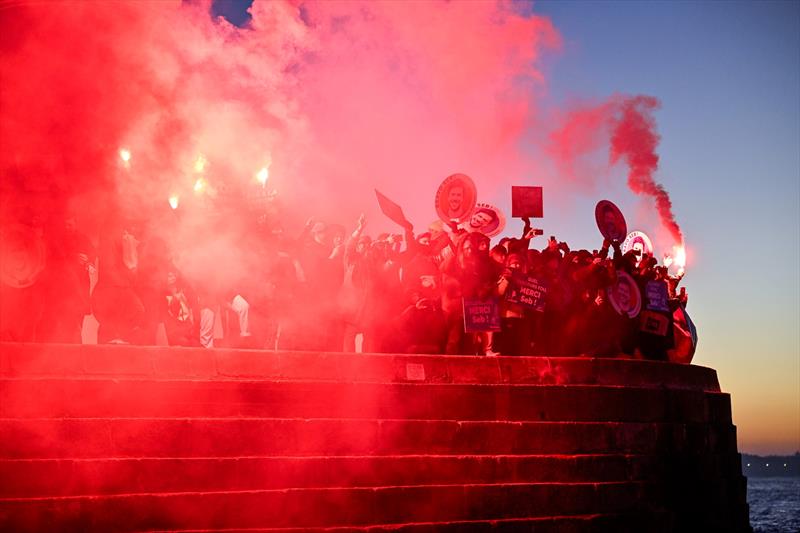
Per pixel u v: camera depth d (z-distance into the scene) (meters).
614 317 23.03
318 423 18.53
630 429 20.97
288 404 18.58
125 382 17.64
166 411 17.80
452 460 19.11
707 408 23.00
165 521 17.02
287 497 17.73
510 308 21.91
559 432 20.20
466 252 21.84
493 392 19.98
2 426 16.80
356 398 19.02
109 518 16.72
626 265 24.14
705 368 23.94
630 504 20.45
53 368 17.45
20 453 16.83
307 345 21.06
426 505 18.59
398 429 19.08
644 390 21.41
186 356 18.23
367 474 18.50
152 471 17.25
